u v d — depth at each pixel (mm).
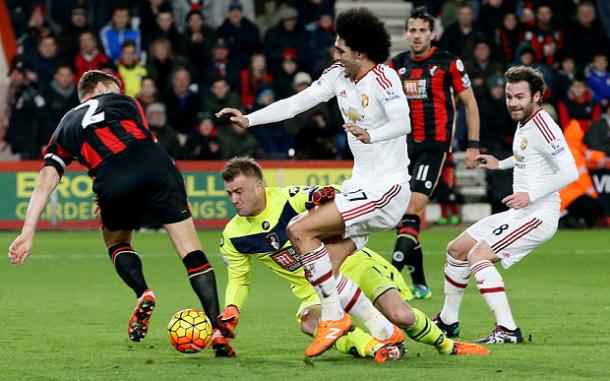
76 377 22047
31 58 64938
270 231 24891
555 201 27719
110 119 24922
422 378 21625
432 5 76812
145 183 24578
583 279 42188
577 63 73000
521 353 24984
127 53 65375
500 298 26938
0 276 43438
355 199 23828
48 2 73250
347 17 24141
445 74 37125
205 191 63719
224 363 23672
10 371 22828
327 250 23922
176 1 74750
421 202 36750
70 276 43406
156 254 51969
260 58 66562
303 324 25203
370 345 24078
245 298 25469
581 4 74375
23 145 64875
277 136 66812
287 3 73062
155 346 26531
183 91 65125
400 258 35812
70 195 63812
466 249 27844
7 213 63656
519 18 72438
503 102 66062
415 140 37438
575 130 65438
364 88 24312
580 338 27609
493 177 66438
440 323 28422
